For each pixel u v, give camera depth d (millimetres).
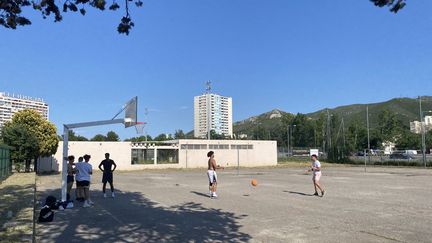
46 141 42531
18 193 18391
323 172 40656
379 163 59719
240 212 13484
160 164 56969
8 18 9656
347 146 70188
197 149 60406
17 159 40750
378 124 97812
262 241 9172
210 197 18172
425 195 18453
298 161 73750
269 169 52688
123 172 47844
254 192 20266
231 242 9133
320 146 103312
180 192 20875
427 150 87500
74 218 12719
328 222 11430
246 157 63781
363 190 20938
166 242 9219
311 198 17422
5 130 40188
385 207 14453
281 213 13172
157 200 17297
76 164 15961
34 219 11914
